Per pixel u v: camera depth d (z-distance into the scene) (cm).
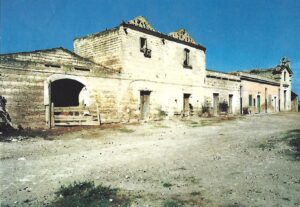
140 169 925
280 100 4553
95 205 633
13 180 806
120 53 2138
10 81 1588
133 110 2220
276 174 848
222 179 810
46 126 1730
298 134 1522
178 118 2606
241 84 3544
